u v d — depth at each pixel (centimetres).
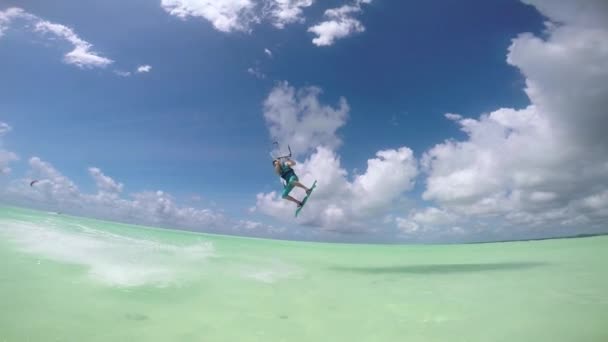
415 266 1005
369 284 721
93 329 405
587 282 727
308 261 1059
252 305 536
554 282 726
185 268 786
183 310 494
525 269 899
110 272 680
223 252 1140
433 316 499
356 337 416
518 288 677
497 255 1260
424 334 429
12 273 603
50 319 423
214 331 421
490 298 602
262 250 1330
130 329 412
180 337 397
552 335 424
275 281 719
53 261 716
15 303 465
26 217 1348
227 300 555
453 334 428
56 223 1324
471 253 1399
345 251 1531
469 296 616
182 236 1549
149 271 720
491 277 800
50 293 519
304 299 582
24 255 739
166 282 643
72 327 405
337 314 504
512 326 459
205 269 794
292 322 465
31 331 384
